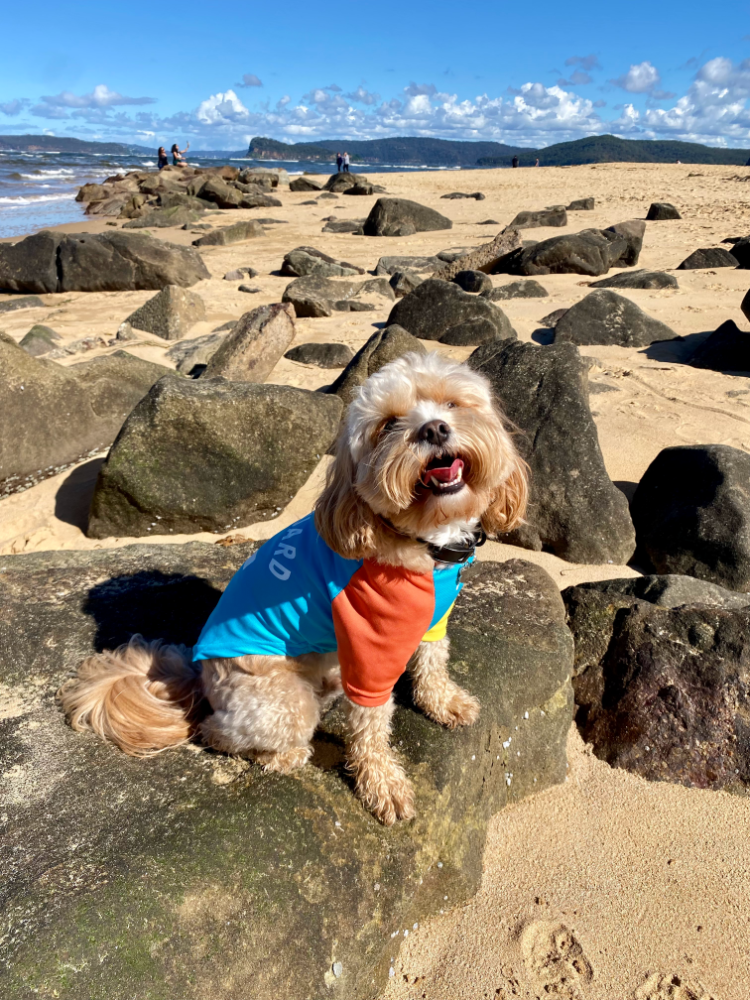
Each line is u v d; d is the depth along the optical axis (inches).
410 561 26.8
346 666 27.2
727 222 207.9
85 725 29.4
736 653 36.9
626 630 39.6
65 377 68.2
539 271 148.7
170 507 56.5
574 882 30.9
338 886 24.9
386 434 26.3
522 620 38.7
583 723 38.6
